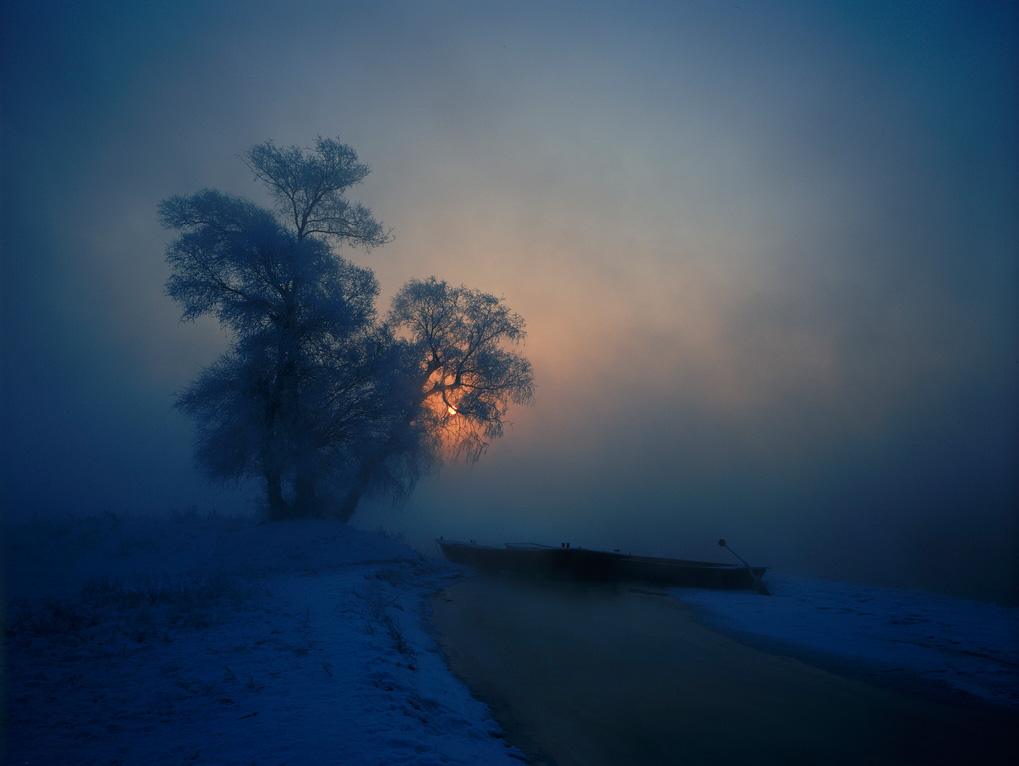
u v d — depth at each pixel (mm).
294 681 6180
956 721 6078
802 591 14305
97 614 9445
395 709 5402
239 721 5074
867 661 8289
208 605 10297
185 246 19859
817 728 5914
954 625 10156
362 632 8367
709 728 5887
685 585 15797
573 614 11938
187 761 4297
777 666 8094
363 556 17406
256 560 16719
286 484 21734
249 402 19297
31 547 17234
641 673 7773
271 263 20141
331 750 4473
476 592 14938
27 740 4680
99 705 5473
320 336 20344
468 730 5426
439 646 9023
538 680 7438
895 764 5102
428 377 23328
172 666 6746
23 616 9398
